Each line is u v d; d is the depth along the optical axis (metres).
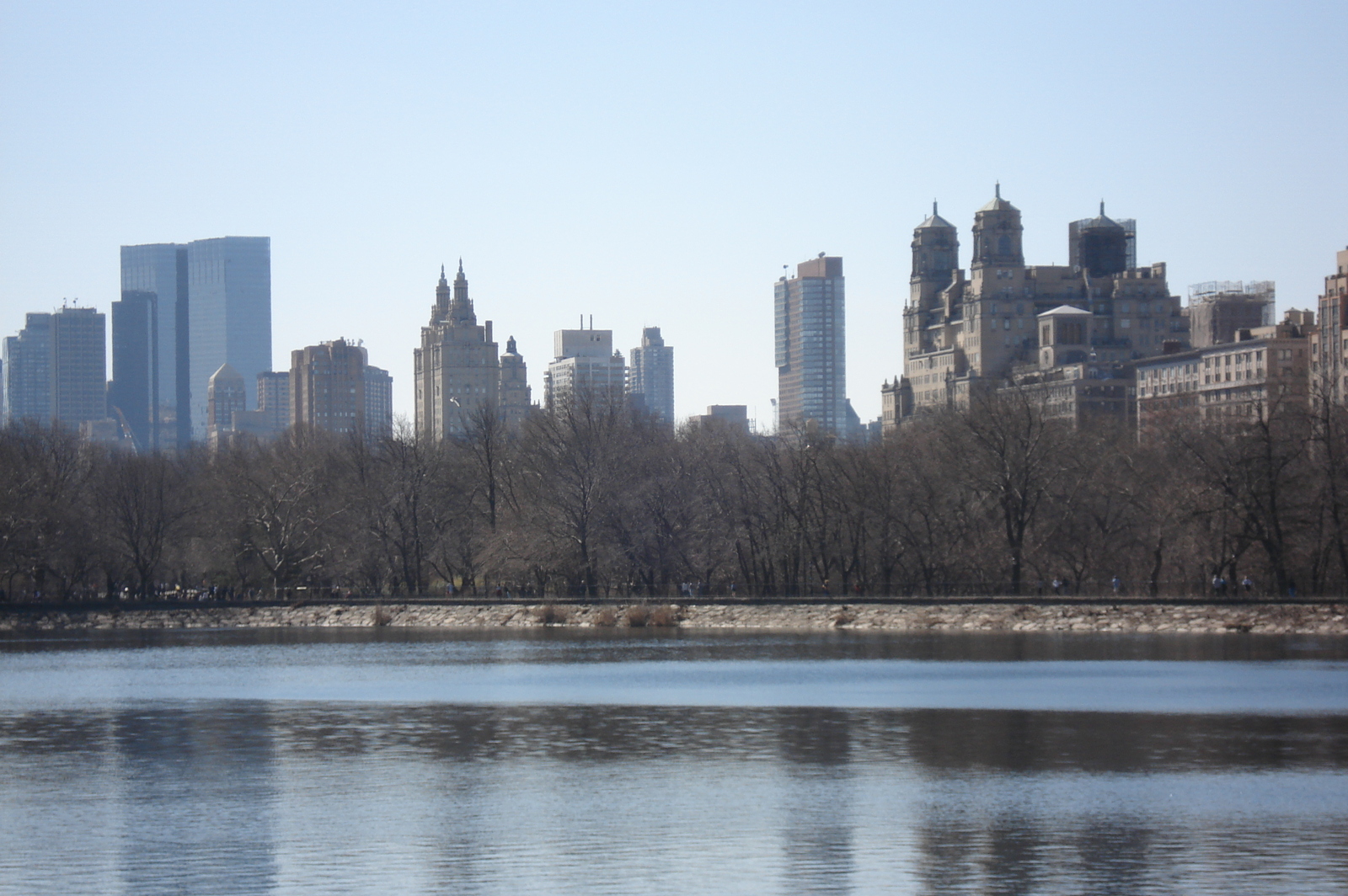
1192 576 188.38
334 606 198.12
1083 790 74.06
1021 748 86.06
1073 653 139.50
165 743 90.31
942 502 188.25
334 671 132.12
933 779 77.12
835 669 127.44
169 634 184.75
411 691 115.00
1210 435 180.62
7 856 62.56
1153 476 185.50
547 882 58.16
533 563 195.38
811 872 59.41
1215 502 172.38
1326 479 171.12
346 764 82.62
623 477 199.12
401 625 192.88
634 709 103.00
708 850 62.81
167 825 67.69
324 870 60.19
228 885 58.16
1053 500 184.38
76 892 57.44
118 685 121.81
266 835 65.69
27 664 143.12
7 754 86.81
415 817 69.06
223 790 75.56
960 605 171.50
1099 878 58.19
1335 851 61.97
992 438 182.88
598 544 196.12
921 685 115.50
